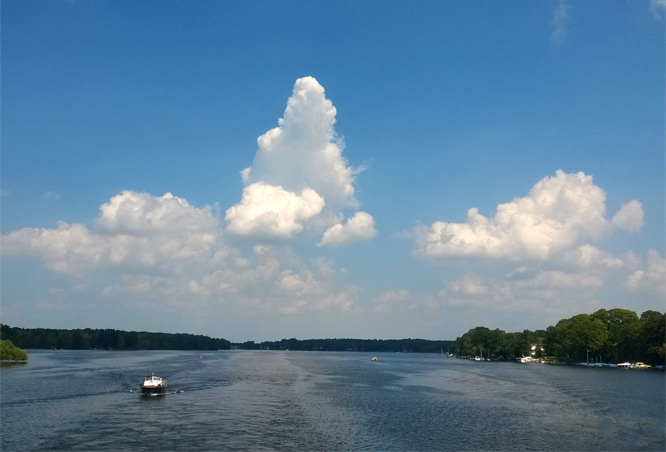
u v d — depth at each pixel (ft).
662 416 330.95
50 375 557.74
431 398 415.64
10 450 233.76
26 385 456.04
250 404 362.53
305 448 242.58
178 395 404.57
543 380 590.14
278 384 514.68
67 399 371.76
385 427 290.35
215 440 253.85
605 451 244.22
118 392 413.59
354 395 430.20
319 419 310.45
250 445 246.06
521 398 417.69
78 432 266.36
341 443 252.62
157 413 319.68
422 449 244.01
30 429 271.90
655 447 252.42
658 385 524.11
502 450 244.63
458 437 267.80
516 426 296.51
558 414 337.31
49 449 235.61
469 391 471.21
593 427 295.28
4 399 369.09
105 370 645.10
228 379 558.56
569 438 268.62
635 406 372.79
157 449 236.84
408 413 337.52
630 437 271.90
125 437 256.93
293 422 299.17
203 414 318.65
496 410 352.69
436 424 300.40
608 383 547.08
